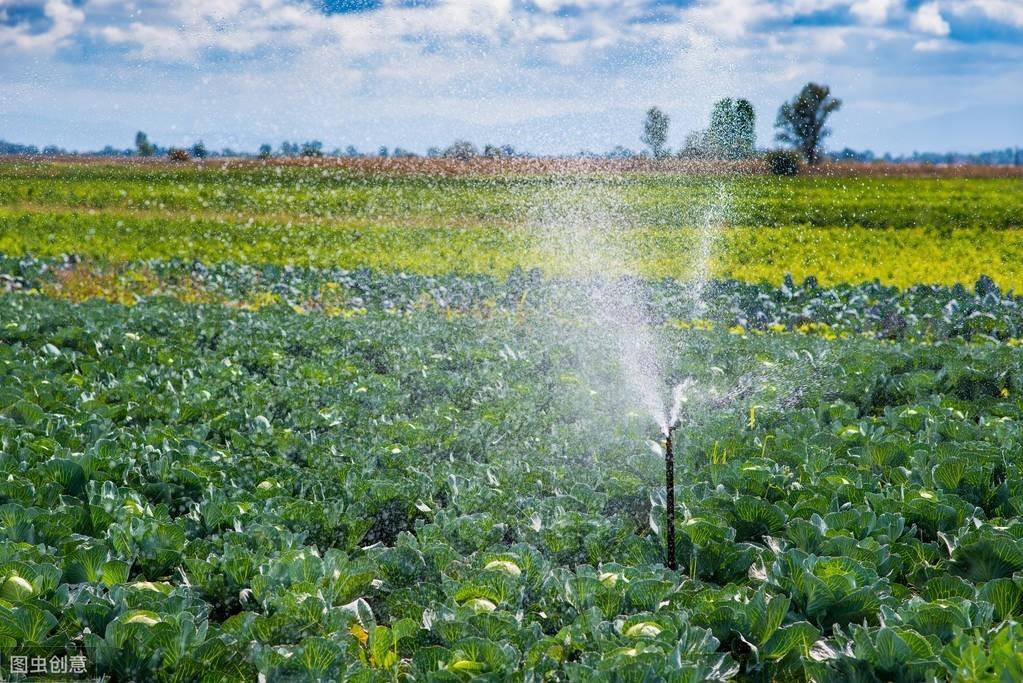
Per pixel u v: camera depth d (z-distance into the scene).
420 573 5.01
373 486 6.15
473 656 3.92
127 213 37.59
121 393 8.68
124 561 4.76
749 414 8.68
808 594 4.61
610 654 3.93
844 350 11.09
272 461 6.84
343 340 12.12
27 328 11.98
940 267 24.72
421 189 44.00
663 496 6.19
